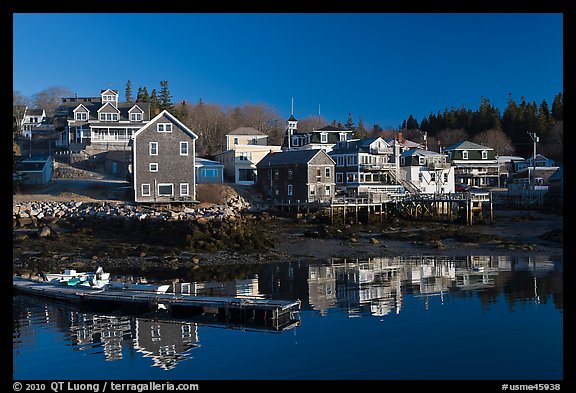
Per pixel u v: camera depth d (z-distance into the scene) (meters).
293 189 75.62
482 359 20.16
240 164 85.62
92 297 29.16
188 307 27.53
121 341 23.08
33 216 54.78
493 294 30.28
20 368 19.91
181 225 52.22
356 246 51.31
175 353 21.39
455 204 78.31
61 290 31.14
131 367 19.89
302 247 50.47
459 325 24.31
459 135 146.00
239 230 50.31
